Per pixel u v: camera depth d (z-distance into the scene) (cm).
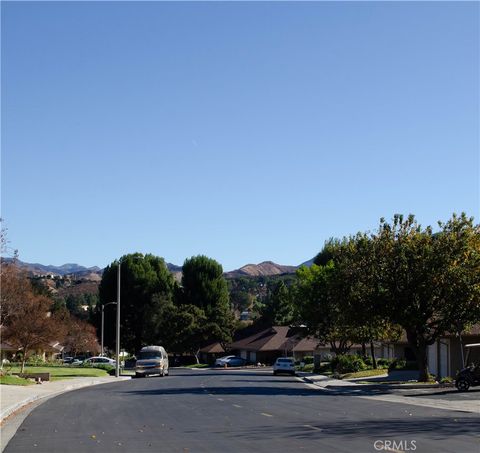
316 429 1705
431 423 1828
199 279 10412
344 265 4119
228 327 10269
